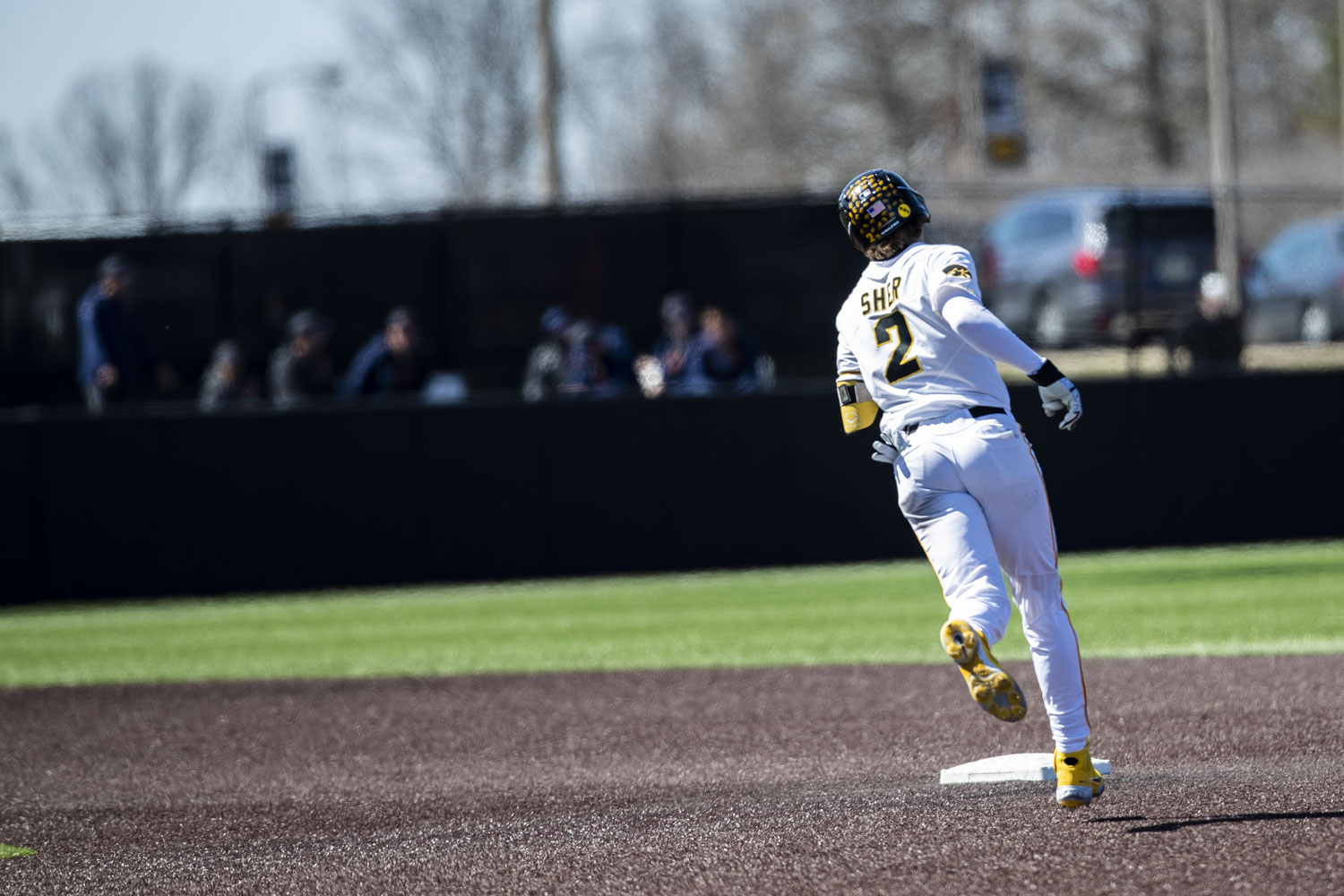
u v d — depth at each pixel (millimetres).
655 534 46750
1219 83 74562
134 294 60250
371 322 60656
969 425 16297
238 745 25609
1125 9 168250
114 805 21484
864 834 16734
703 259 59750
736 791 20219
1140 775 19469
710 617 38812
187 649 37375
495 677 31188
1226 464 48000
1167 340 53000
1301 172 119188
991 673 14977
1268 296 55469
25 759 25141
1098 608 36938
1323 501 48281
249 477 46000
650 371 56156
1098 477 47688
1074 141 171875
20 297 59844
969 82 153875
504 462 46406
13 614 45312
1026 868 14977
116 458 45719
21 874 17719
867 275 17250
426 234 60500
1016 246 64750
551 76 79312
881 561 47219
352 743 25312
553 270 60188
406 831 18906
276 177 104625
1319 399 48125
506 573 46500
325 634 38812
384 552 46281
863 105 179125
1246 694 24984
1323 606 35562
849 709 25938
